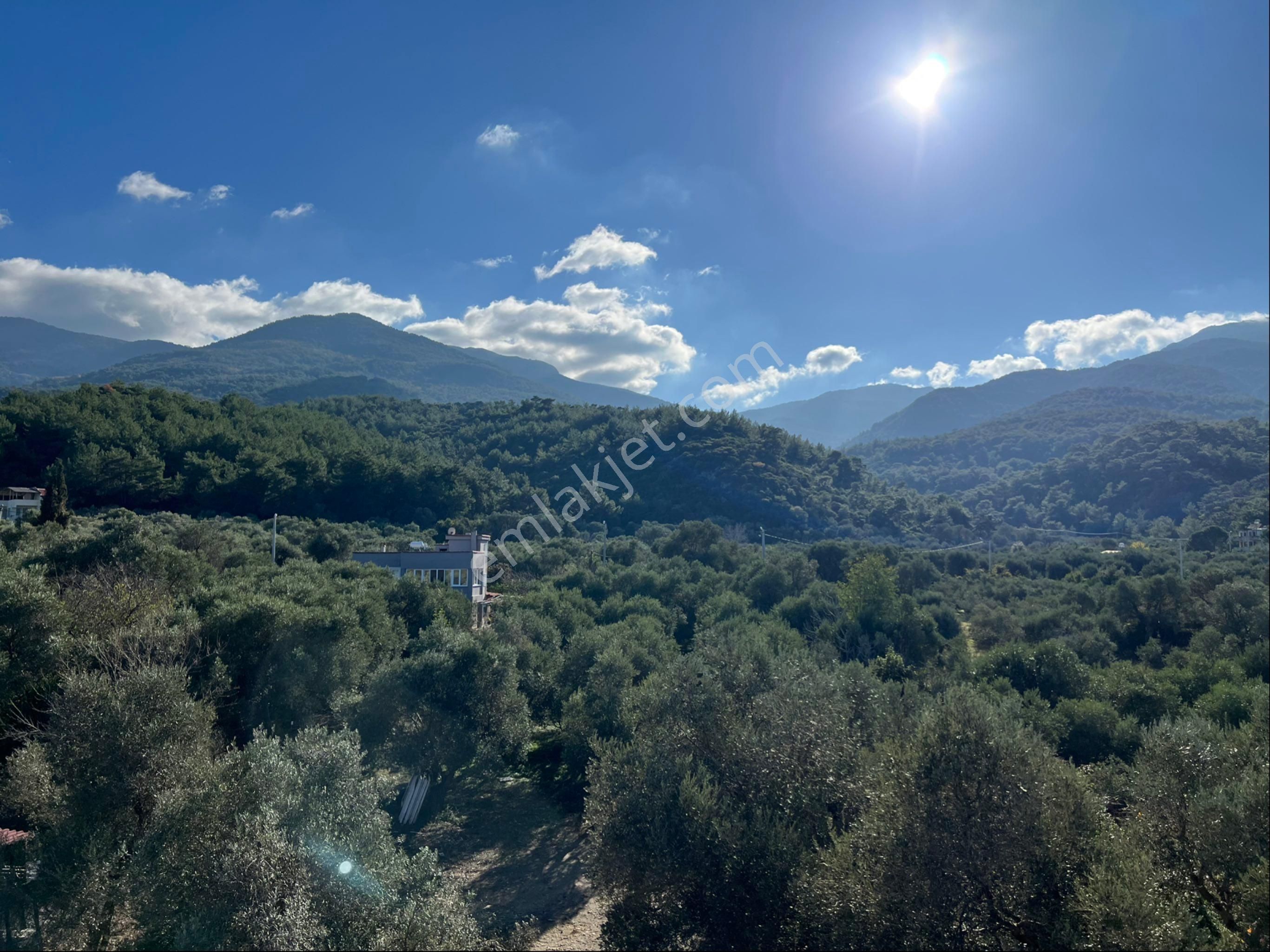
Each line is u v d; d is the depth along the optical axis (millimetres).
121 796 13727
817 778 15820
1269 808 13859
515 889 18375
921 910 11867
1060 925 11836
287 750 15055
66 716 14195
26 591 19016
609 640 32500
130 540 30297
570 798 24312
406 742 21625
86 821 13484
